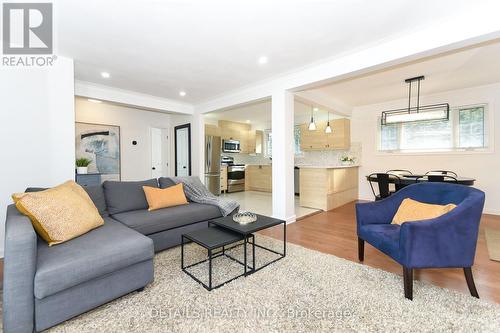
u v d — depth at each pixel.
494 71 3.41
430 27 2.21
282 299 1.66
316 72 3.14
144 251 1.73
